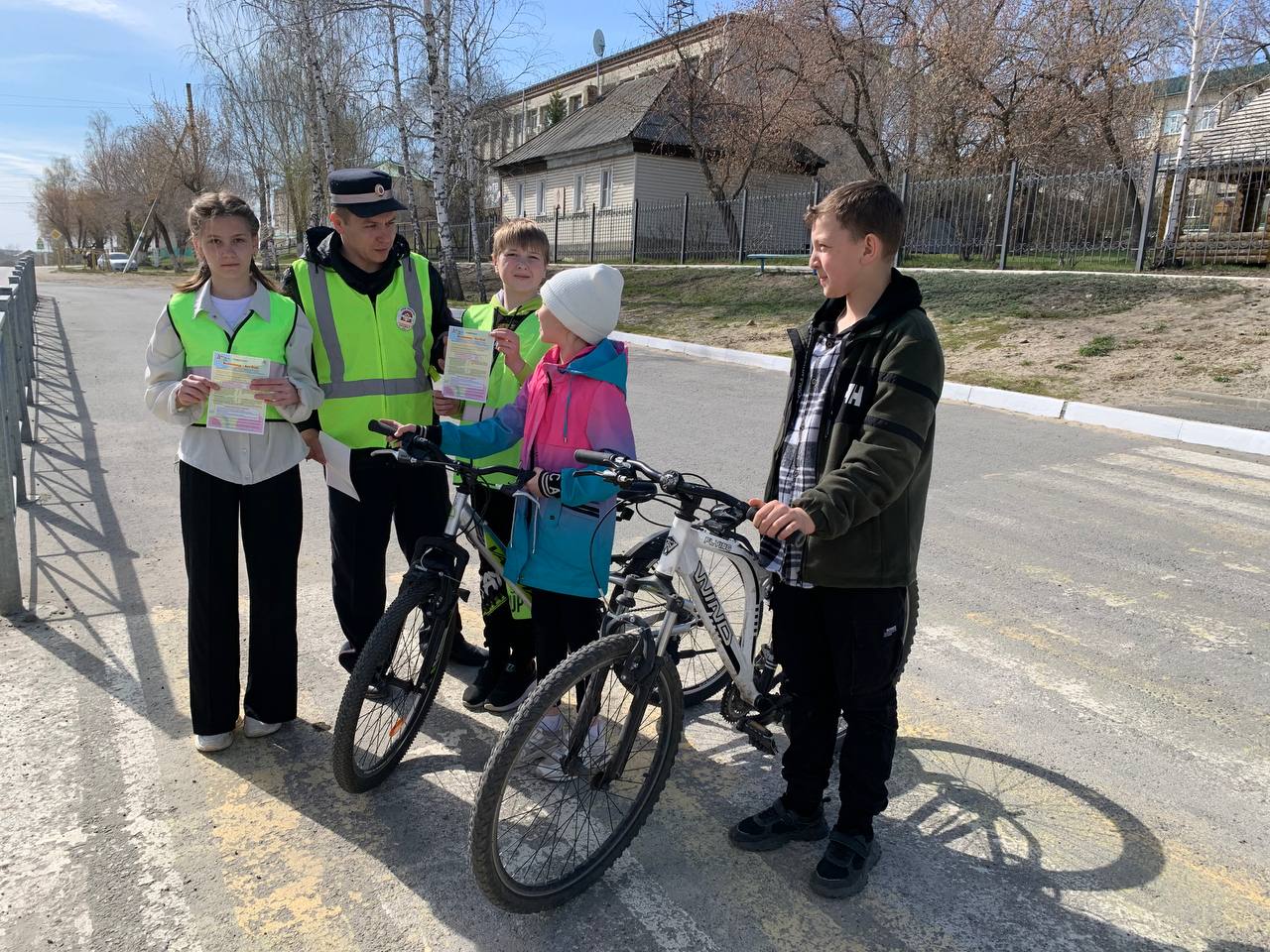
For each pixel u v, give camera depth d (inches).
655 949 87.2
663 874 98.3
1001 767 119.3
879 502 84.2
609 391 106.7
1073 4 735.7
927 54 823.1
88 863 96.2
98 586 168.7
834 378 92.2
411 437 107.4
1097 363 405.4
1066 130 756.0
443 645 115.3
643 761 117.6
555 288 105.0
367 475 125.6
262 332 110.9
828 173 1125.7
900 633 94.1
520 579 109.3
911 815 109.0
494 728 127.3
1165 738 126.6
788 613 100.7
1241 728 129.4
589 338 106.7
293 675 120.9
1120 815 109.3
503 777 83.1
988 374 407.5
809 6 844.6
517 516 110.2
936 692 138.9
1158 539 208.7
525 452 112.7
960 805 111.0
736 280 724.0
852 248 88.2
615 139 1119.6
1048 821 108.0
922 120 845.8
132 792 108.5
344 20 807.1
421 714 116.2
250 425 105.7
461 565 113.1
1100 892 96.1
